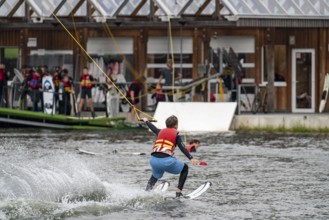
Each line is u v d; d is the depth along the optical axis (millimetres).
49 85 106062
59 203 48844
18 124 101750
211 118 102750
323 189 56719
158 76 116250
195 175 63281
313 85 116438
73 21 111500
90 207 48344
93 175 54625
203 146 83125
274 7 107688
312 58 116438
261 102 112875
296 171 65188
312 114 108438
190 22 108750
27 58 117500
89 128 102562
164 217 46875
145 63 114750
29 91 107062
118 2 111500
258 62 114938
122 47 115375
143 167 66812
